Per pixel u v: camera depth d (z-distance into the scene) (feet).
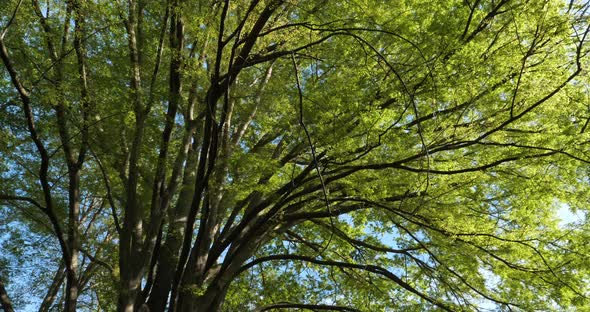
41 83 26.11
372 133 22.43
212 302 28.53
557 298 26.96
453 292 27.94
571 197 25.02
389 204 25.94
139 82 26.94
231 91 28.58
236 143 29.76
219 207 31.12
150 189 28.68
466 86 22.31
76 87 25.49
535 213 27.78
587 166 25.38
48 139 29.78
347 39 23.79
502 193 28.27
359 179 24.90
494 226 27.04
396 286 34.37
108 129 27.30
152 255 27.71
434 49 23.41
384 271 27.61
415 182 24.68
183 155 29.04
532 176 25.13
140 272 26.17
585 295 26.99
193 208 23.59
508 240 25.36
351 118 23.06
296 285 37.99
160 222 27.20
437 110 23.39
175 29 27.20
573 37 22.53
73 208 26.71
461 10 24.13
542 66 22.48
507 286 29.32
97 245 37.29
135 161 26.27
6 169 30.14
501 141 23.91
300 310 36.73
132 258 26.30
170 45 27.40
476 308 28.45
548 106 22.63
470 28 24.32
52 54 25.58
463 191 27.22
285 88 27.22
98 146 27.84
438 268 29.55
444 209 25.86
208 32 25.36
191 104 30.19
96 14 25.94
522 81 22.06
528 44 23.16
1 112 26.78
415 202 26.04
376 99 24.07
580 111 24.36
